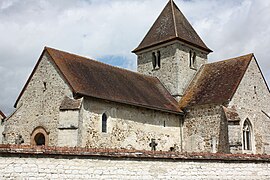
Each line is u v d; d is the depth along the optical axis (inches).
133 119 1031.0
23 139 975.6
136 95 1085.1
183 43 1385.3
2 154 451.5
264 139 1182.9
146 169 539.2
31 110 980.6
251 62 1221.1
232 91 1096.8
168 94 1310.3
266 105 1242.6
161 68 1400.1
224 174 598.5
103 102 946.7
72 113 843.4
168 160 560.1
